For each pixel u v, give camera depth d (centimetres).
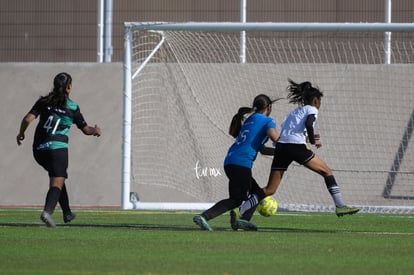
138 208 4816
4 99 5656
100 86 5581
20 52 5666
